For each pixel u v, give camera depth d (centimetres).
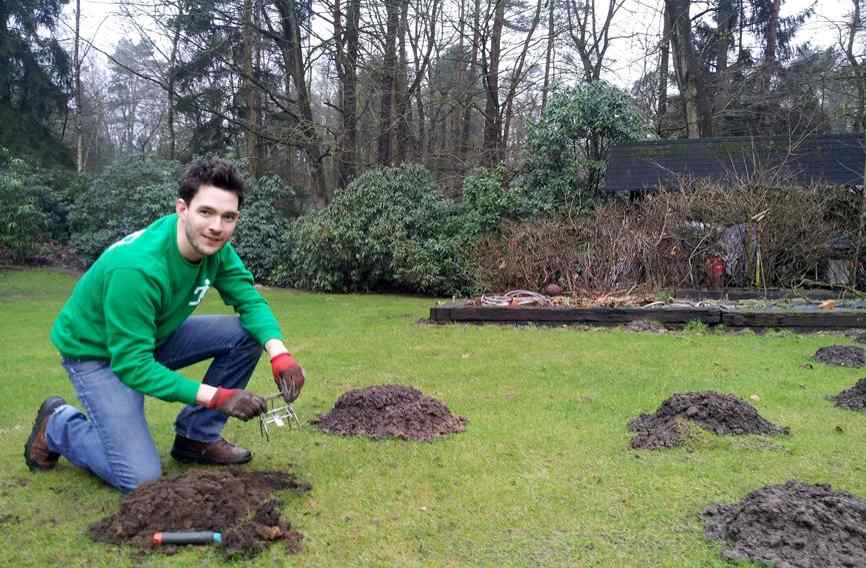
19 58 2333
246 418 271
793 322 776
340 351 662
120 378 273
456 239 1330
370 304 1162
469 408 441
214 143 2389
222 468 315
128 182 1756
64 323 292
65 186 2011
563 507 282
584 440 370
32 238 1670
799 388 493
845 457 340
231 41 1889
